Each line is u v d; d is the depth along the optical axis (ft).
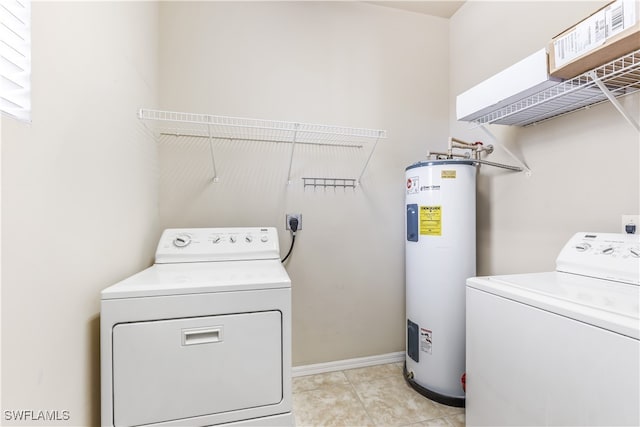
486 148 5.96
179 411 2.91
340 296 6.49
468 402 3.74
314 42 6.32
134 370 2.82
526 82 3.75
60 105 2.45
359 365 6.55
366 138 6.64
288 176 6.16
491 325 3.35
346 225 6.53
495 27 5.89
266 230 5.26
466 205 5.32
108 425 2.74
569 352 2.51
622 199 3.80
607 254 3.56
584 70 3.34
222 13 5.81
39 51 2.18
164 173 5.53
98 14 3.12
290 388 3.25
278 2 6.12
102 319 2.77
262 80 5.99
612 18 2.80
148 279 3.31
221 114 5.77
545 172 4.84
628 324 2.13
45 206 2.24
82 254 2.78
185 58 5.61
